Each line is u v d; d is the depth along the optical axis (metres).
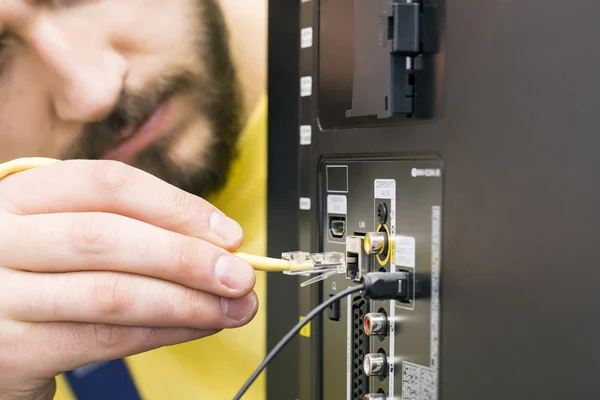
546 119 0.37
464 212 0.42
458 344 0.42
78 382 0.89
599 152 0.34
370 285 0.47
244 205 0.87
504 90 0.39
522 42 0.38
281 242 0.85
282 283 0.83
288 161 0.85
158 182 0.43
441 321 0.44
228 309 0.42
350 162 0.55
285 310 0.83
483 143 0.41
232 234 0.43
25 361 0.43
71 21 0.84
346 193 0.55
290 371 0.80
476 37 0.41
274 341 0.83
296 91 0.85
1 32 0.81
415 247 0.47
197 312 0.41
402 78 0.47
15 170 0.45
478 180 0.41
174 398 0.90
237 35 0.87
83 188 0.43
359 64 0.51
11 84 0.84
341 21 0.55
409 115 0.47
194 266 0.40
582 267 0.35
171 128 0.89
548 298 0.37
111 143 0.88
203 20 0.88
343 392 0.55
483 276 0.40
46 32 0.83
